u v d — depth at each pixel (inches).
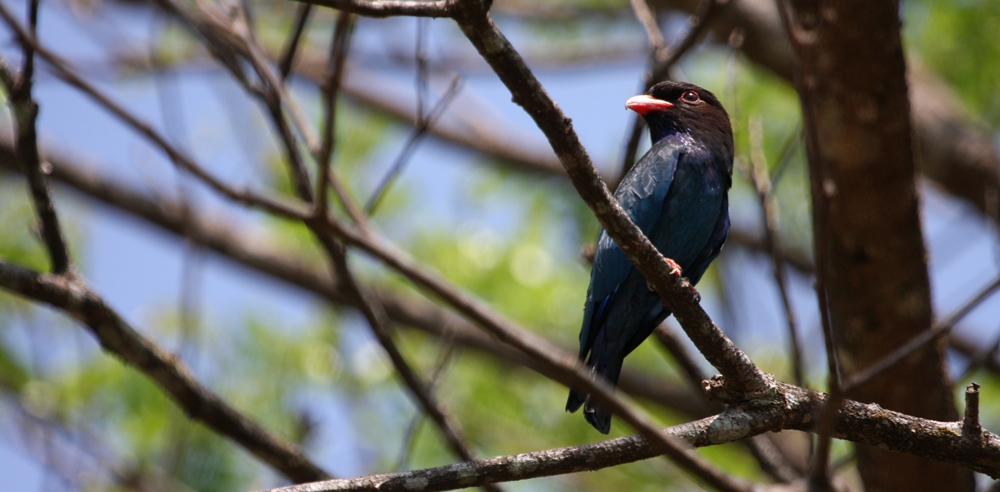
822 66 344.8
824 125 352.5
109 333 311.3
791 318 333.4
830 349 238.2
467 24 220.7
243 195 278.1
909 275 363.6
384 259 273.7
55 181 561.9
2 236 480.7
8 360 443.8
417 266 268.5
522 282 544.1
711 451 495.2
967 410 263.3
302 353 488.4
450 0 219.3
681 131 422.3
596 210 253.9
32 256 477.7
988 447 263.9
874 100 341.7
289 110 346.0
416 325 538.9
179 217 568.4
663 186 393.7
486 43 223.1
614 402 237.3
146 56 493.0
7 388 435.8
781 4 284.8
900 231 357.4
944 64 527.8
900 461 374.6
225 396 468.1
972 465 266.7
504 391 512.1
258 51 354.0
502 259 551.5
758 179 345.7
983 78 516.4
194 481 428.8
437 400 361.7
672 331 420.8
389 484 241.8
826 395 273.6
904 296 364.8
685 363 419.2
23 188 504.1
